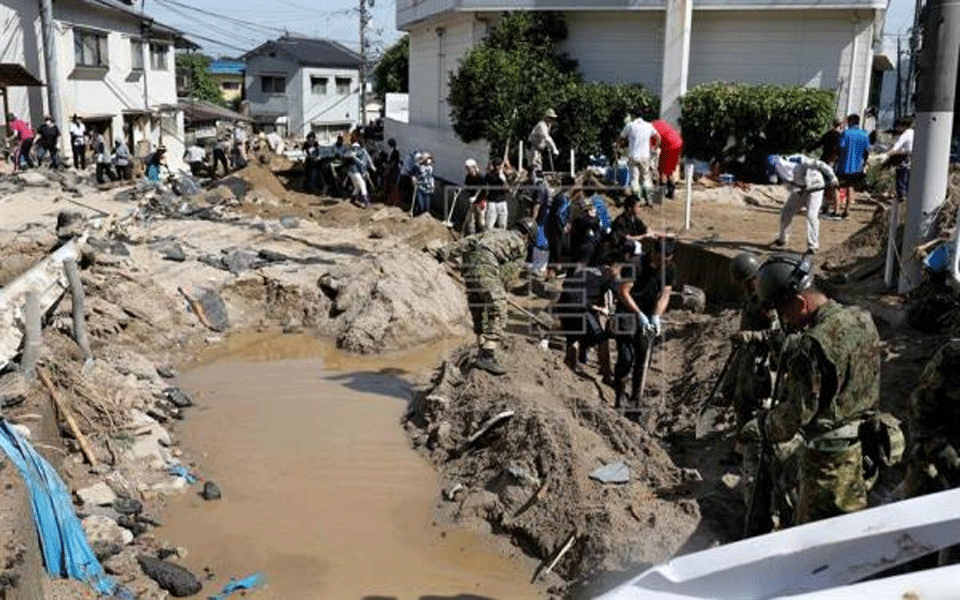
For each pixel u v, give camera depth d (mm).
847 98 19062
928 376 3840
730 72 19734
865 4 18297
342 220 17797
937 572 1927
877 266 9758
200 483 6852
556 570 5656
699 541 5422
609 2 19703
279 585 5492
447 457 7301
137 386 8312
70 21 26781
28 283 7918
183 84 54344
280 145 33625
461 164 21391
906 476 4012
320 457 7398
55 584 4863
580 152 19203
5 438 5133
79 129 23922
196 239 14195
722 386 6637
